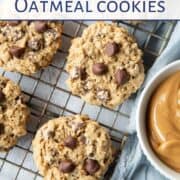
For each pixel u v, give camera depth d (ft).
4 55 1.71
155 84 1.53
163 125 1.51
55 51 1.72
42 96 1.75
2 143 1.70
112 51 1.66
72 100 1.75
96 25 1.70
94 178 1.68
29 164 1.75
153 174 1.67
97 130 1.68
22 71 1.72
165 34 1.73
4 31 1.73
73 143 1.67
